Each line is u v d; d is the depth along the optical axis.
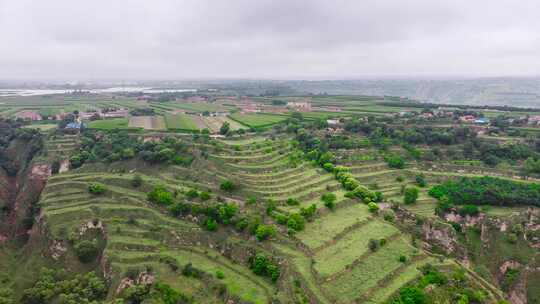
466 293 97.50
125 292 105.56
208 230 131.38
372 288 97.75
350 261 107.00
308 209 131.25
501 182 157.12
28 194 167.00
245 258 118.94
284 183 156.88
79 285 111.81
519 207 142.12
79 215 140.12
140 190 157.38
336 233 122.12
